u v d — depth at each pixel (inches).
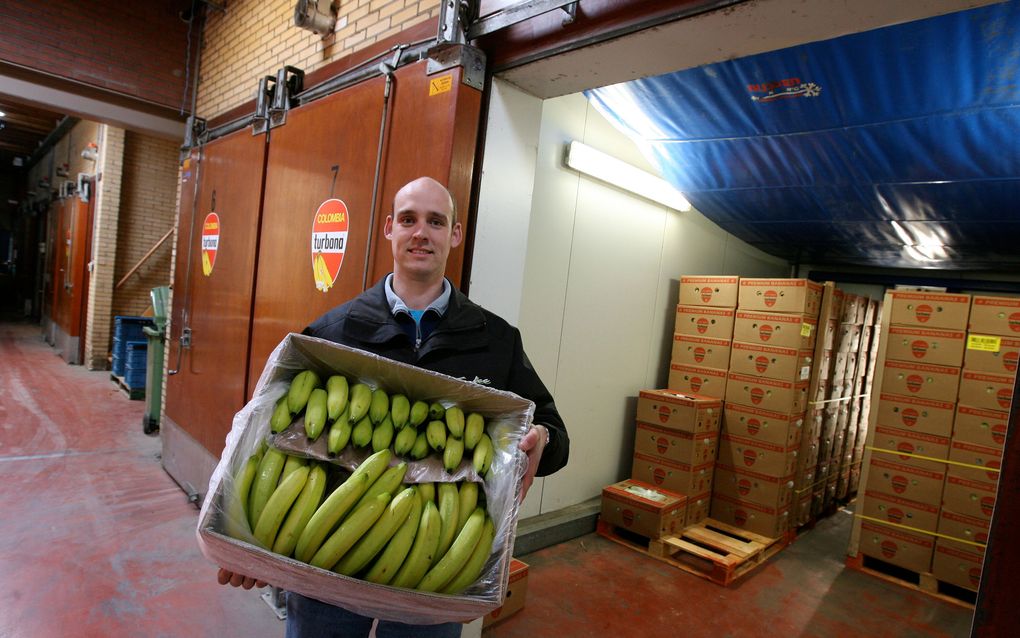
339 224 107.0
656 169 182.1
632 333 186.4
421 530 41.6
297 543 40.1
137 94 195.6
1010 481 47.7
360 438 45.3
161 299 234.2
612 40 74.9
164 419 194.1
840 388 206.1
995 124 114.0
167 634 105.7
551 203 151.6
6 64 173.0
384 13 110.7
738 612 134.3
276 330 124.0
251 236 138.5
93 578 122.3
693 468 169.3
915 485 156.7
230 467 42.0
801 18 64.1
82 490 169.5
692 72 123.3
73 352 383.2
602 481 183.0
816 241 227.0
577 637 116.8
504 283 96.5
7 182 784.3
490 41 89.5
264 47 158.9
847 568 166.6
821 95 119.3
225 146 158.4
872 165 145.5
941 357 154.0
